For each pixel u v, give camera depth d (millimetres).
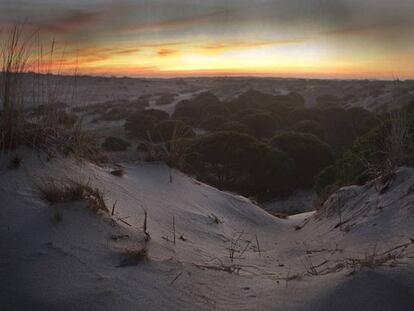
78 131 6023
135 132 32938
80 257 3564
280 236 7762
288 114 41312
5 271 3334
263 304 3312
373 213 5727
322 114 38938
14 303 3018
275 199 23594
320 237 6301
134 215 5328
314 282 3611
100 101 54625
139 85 98688
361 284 3143
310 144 25734
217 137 23812
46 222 3955
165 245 4598
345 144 36375
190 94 81625
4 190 4348
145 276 3502
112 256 3729
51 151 5469
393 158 6703
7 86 5180
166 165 8594
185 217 6508
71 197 4348
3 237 3734
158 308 3109
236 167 23391
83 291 3127
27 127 5340
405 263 3367
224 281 3885
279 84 98312
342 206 7141
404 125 7285
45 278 3250
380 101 46125
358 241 5055
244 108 47531
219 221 7148
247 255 5559
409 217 4914
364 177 7781
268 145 24547
